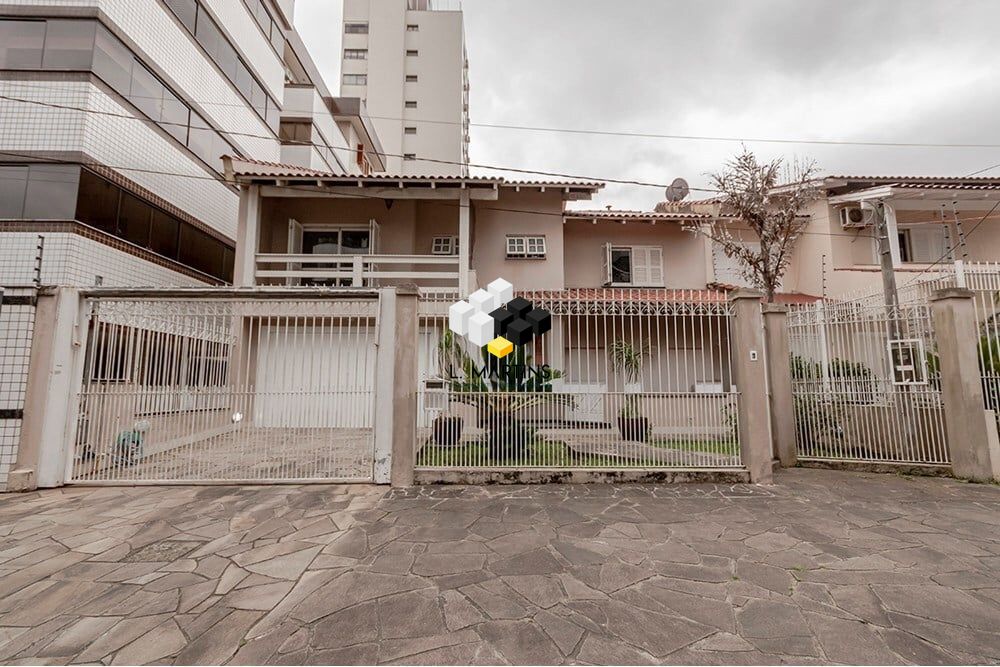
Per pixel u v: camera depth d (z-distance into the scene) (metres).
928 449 6.00
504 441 5.95
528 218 12.14
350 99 21.53
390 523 4.27
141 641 2.51
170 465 5.76
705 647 2.41
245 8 13.63
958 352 5.76
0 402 5.37
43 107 8.11
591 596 2.94
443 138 35.84
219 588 3.08
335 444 5.83
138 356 5.83
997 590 2.98
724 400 5.93
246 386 5.92
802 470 6.29
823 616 2.69
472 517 4.42
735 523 4.25
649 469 5.68
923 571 3.26
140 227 9.41
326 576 3.23
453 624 2.64
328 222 11.70
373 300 5.78
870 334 6.47
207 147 11.73
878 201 7.80
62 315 5.58
